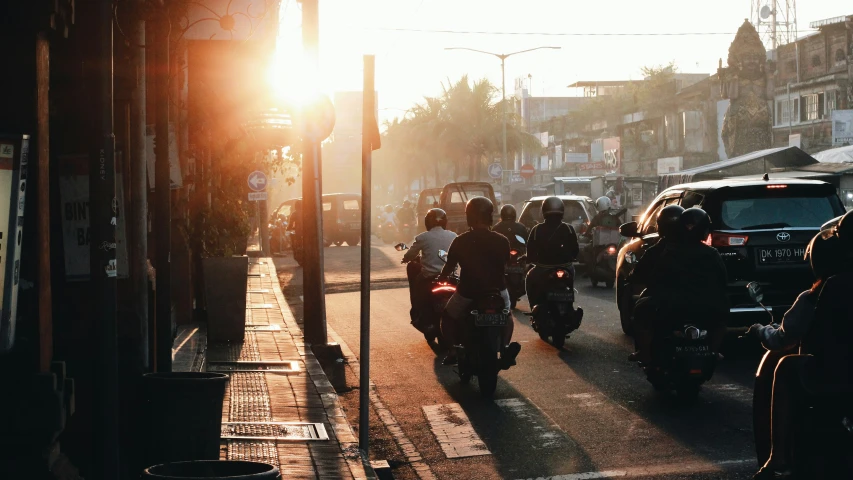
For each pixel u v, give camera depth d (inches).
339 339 534.0
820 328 182.1
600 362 432.8
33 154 185.2
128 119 262.4
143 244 258.4
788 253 422.6
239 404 342.0
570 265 479.5
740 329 508.7
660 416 321.7
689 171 1649.9
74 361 236.4
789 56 3097.9
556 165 4279.0
